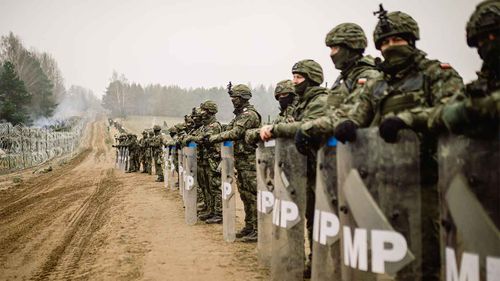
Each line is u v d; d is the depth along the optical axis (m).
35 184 20.48
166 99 141.75
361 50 4.11
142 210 10.78
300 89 4.80
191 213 8.76
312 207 4.73
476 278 2.08
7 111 46.47
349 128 2.74
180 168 13.04
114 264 5.93
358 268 2.74
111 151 52.91
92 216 10.50
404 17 3.16
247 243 6.87
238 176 7.25
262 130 4.47
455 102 2.13
